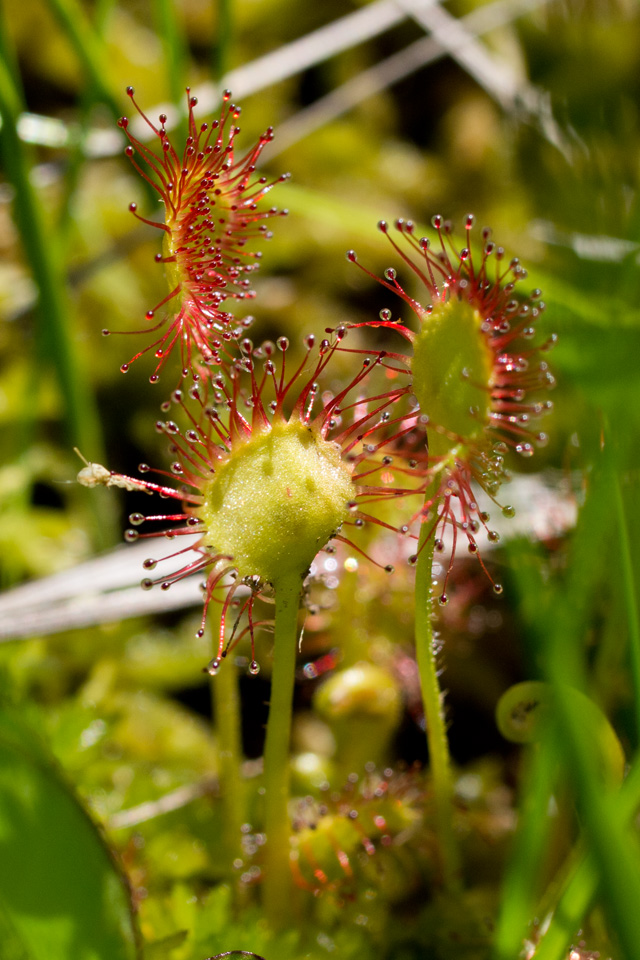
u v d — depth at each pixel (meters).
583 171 0.20
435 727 0.17
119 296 0.27
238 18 0.34
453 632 0.20
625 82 0.24
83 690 0.20
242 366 0.16
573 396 0.18
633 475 0.17
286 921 0.17
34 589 0.19
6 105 0.19
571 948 0.17
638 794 0.15
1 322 0.25
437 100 0.35
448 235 0.16
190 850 0.18
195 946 0.17
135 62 0.31
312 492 0.16
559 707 0.15
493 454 0.16
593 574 0.17
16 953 0.15
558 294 0.18
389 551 0.19
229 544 0.16
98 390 0.25
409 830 0.18
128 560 0.20
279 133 0.26
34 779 0.15
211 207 0.17
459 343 0.16
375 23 0.25
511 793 0.19
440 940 0.17
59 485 0.25
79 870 0.15
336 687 0.18
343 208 0.20
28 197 0.20
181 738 0.20
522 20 0.29
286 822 0.17
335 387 0.19
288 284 0.29
